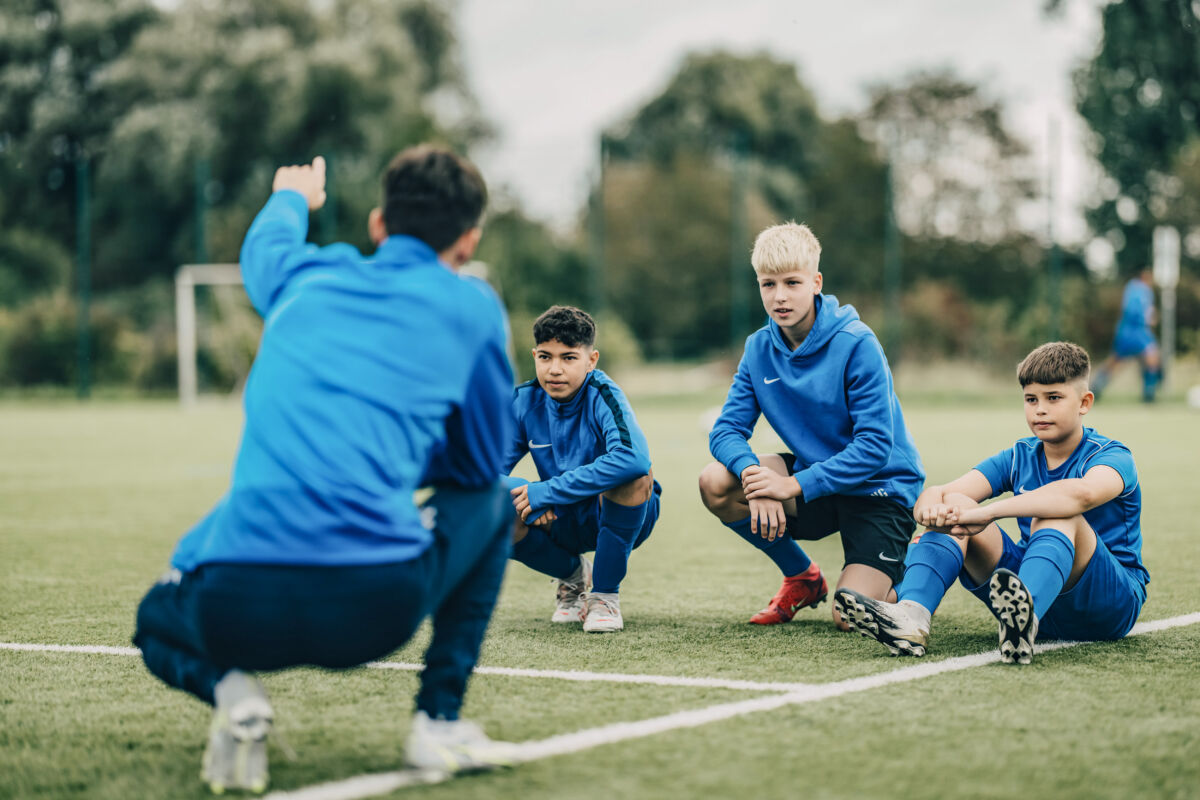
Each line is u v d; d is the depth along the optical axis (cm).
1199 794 199
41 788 209
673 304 3484
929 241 3145
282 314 200
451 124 3462
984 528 311
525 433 382
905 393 1955
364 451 192
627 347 2256
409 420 196
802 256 343
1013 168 3384
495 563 221
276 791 204
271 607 189
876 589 335
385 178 211
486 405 208
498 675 289
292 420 192
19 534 593
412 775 211
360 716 256
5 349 2281
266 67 2958
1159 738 230
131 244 3095
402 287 200
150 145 3016
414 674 296
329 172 2331
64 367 2297
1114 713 248
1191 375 1942
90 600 411
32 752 231
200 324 2222
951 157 3462
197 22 3164
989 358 1994
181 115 3011
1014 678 280
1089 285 2114
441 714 212
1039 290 2136
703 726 240
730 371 2238
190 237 3002
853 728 238
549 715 250
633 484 344
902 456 349
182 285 2066
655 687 275
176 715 259
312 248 214
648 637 340
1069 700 259
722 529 613
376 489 192
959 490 326
